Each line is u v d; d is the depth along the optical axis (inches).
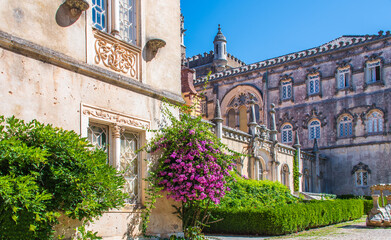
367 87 1427.2
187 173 442.3
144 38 452.4
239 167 921.5
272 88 1633.9
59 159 286.0
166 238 442.9
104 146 401.7
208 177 447.2
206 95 1822.1
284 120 1585.9
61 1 362.3
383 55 1402.6
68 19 367.2
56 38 354.3
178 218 468.8
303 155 1339.8
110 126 407.5
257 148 991.0
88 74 379.2
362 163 1407.5
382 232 621.9
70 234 314.2
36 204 253.1
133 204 413.1
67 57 357.7
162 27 483.5
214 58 2230.6
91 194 288.7
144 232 417.1
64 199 280.2
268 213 589.3
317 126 1521.9
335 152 1467.8
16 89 316.2
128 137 430.0
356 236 572.4
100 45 397.1
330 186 1464.1
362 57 1448.1
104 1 425.7
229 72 1781.5
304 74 1567.4
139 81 438.9
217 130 826.2
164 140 446.3
